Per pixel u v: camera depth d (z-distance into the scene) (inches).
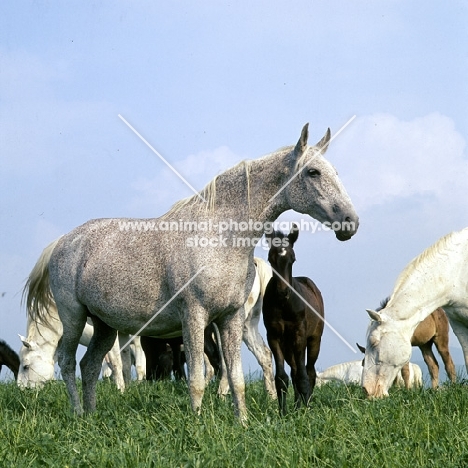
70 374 323.6
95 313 311.1
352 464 204.2
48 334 515.5
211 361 433.7
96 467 202.7
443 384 384.2
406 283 354.9
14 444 231.9
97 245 307.7
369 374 354.9
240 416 275.7
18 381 502.9
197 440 223.5
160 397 330.0
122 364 486.6
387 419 255.9
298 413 270.1
